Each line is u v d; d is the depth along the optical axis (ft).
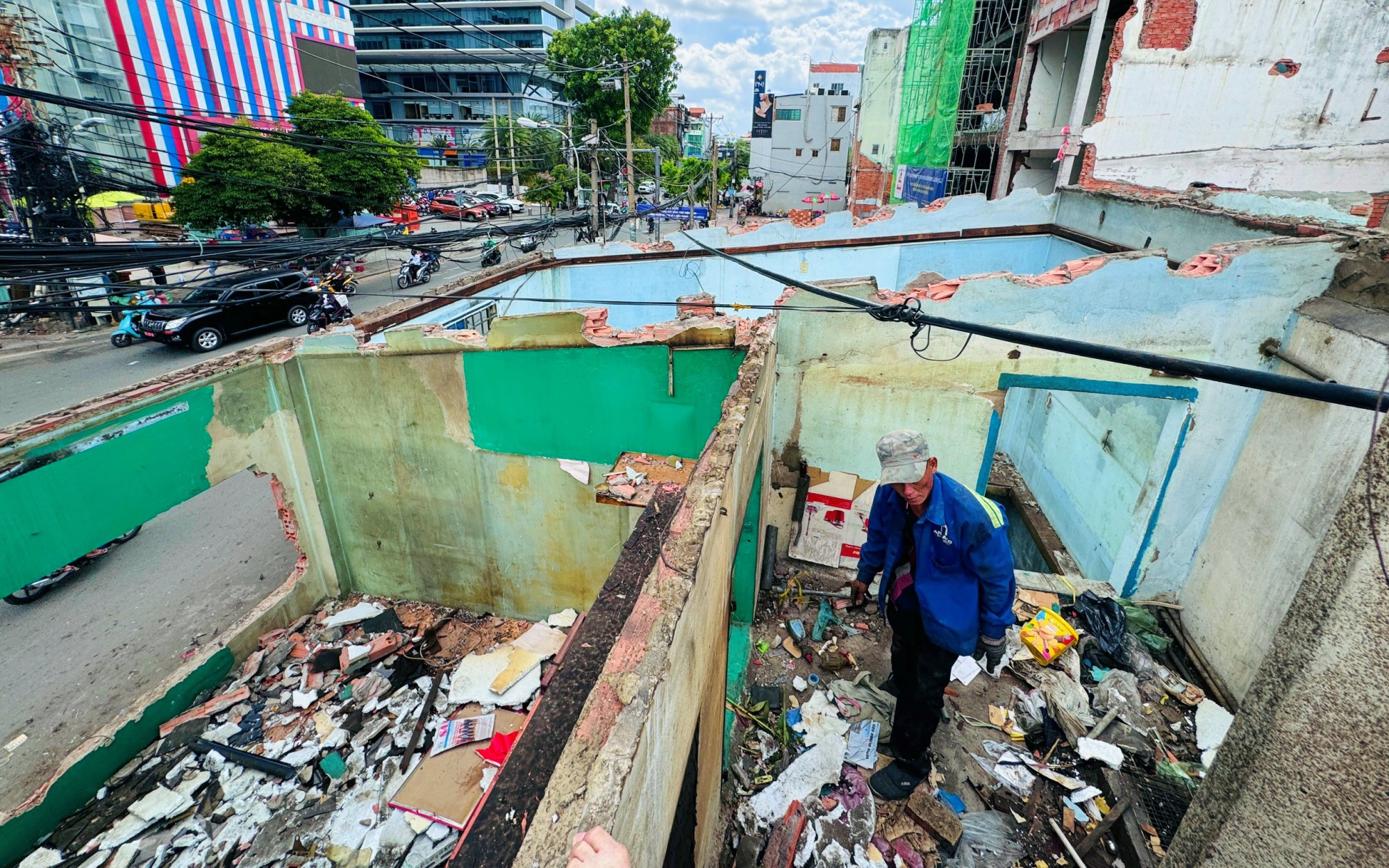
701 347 15.83
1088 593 16.74
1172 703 14.37
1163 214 22.70
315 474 20.25
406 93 147.33
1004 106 61.62
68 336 50.44
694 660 6.75
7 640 21.65
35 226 34.24
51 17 61.41
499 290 30.04
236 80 83.46
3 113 36.40
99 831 14.24
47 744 17.49
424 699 17.58
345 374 18.67
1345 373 12.55
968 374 16.06
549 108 145.69
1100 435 20.89
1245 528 15.07
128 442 15.17
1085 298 15.05
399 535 20.84
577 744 4.37
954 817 11.21
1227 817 7.34
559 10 158.30
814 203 130.11
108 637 21.79
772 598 17.48
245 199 52.70
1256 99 36.35
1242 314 14.73
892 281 34.06
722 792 11.95
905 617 11.19
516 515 19.43
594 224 64.13
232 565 26.12
